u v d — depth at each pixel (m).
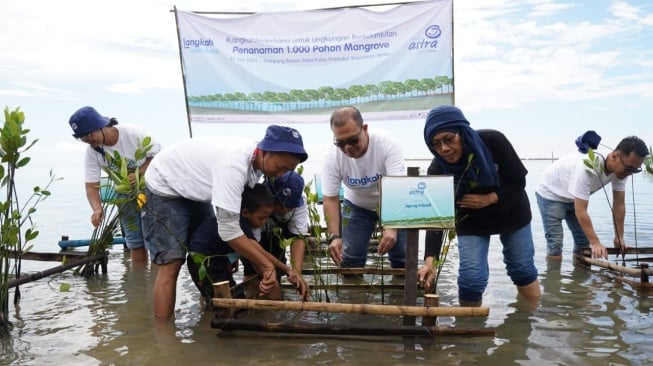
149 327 3.48
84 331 3.41
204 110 7.18
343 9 6.94
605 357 2.83
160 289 3.66
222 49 7.09
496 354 2.89
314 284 4.41
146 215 3.65
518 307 3.82
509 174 3.64
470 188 3.56
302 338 3.16
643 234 7.51
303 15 7.02
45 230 8.79
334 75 7.05
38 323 3.60
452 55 6.78
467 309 2.94
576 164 5.00
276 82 7.12
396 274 4.50
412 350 2.95
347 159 4.37
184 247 3.60
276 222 4.02
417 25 6.82
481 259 3.74
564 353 2.90
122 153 5.23
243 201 3.60
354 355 2.89
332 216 4.38
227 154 3.36
